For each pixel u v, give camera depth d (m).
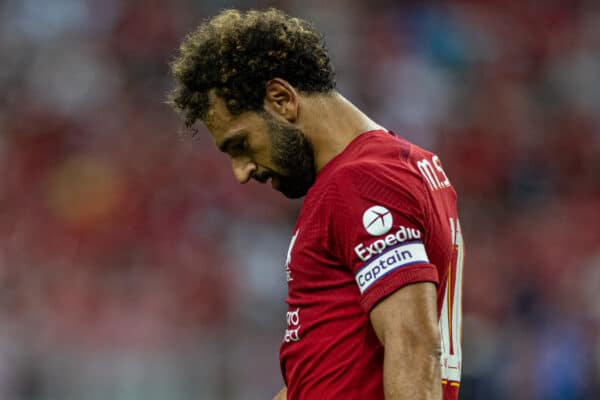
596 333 45.22
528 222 57.22
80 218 47.62
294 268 9.82
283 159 9.99
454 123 61.47
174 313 42.78
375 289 9.01
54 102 53.50
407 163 9.66
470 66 65.12
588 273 52.09
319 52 10.18
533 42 68.56
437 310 9.77
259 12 10.29
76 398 37.09
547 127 64.56
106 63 55.94
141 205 48.66
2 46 55.16
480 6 68.06
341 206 9.30
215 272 46.03
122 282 44.22
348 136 10.03
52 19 56.84
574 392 42.75
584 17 70.81
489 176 59.81
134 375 37.50
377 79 60.47
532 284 51.72
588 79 68.19
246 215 49.16
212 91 10.11
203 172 50.34
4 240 45.69
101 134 52.50
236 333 40.91
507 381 42.06
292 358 9.94
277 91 9.97
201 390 38.09
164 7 59.00
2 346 37.62
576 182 62.12
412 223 9.20
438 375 8.84
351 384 9.44
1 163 50.00
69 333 39.47
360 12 63.59
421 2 65.75
